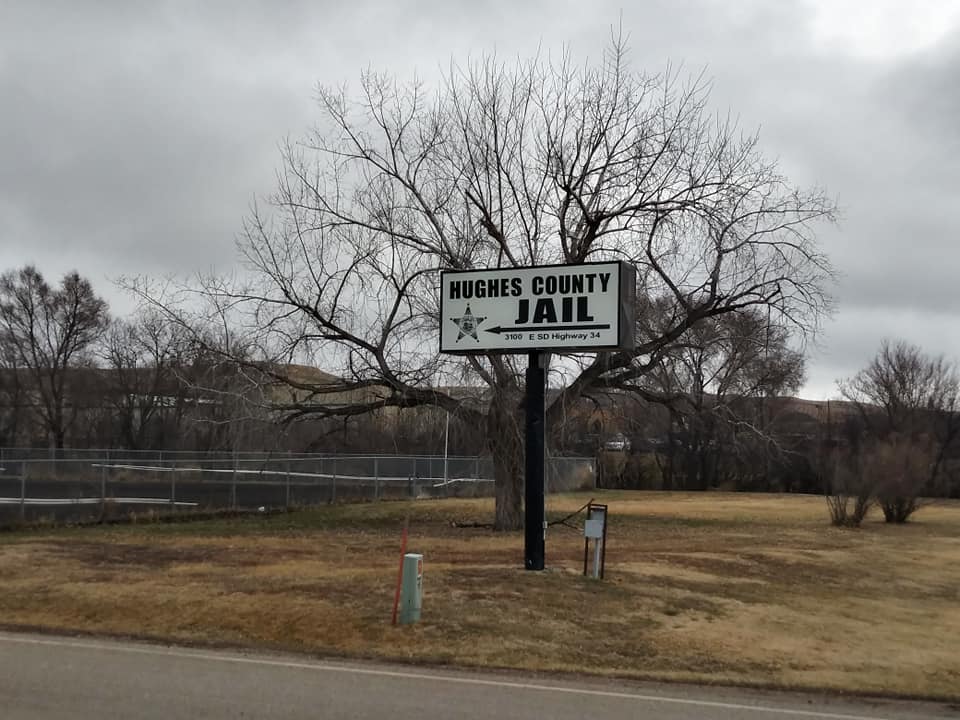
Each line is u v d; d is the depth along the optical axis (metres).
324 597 12.10
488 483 41.81
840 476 31.55
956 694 8.67
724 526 29.09
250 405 24.05
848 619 13.11
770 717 7.47
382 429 34.12
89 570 14.69
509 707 7.51
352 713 7.18
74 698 7.50
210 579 13.73
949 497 57.62
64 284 61.69
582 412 28.14
